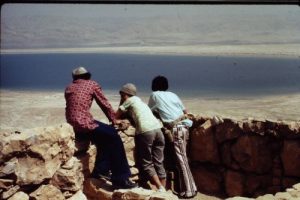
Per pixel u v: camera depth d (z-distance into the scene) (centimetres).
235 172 724
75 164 569
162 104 691
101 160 627
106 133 610
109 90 1941
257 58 3516
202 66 3073
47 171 529
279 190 690
